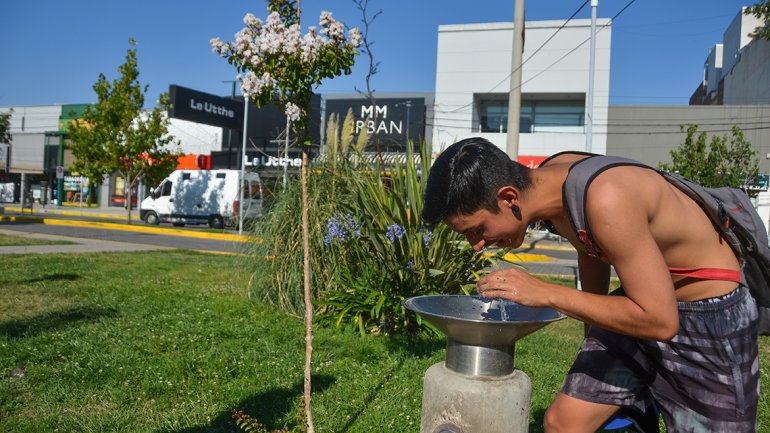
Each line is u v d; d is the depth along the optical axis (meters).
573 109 28.86
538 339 5.51
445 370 2.01
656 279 1.58
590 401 1.97
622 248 1.61
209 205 23.95
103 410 3.26
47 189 37.16
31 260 9.33
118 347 4.39
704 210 1.82
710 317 1.78
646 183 1.69
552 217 1.89
